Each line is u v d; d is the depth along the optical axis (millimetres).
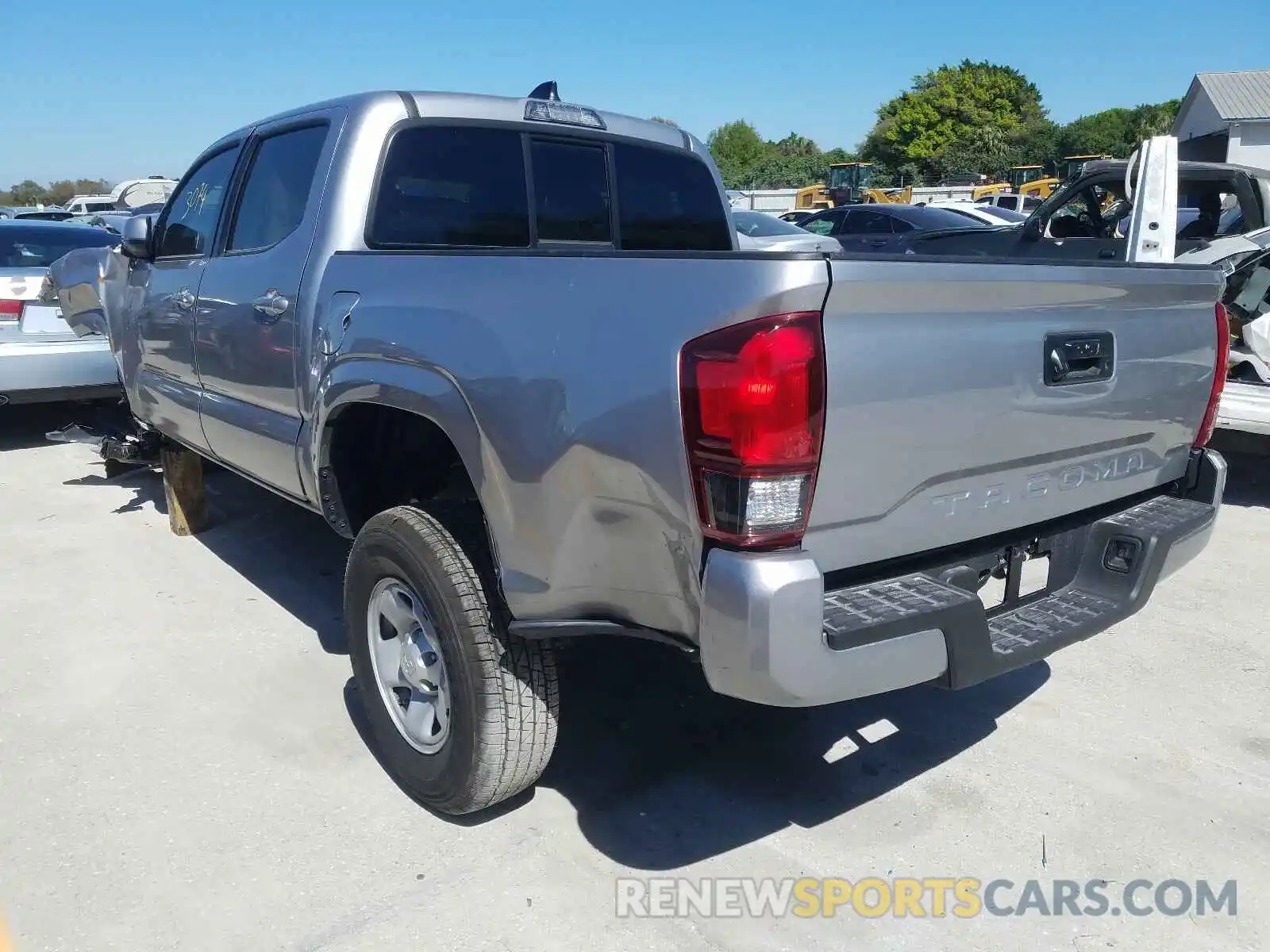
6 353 6719
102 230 8695
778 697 2137
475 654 2695
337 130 3547
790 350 2072
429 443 3479
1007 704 3738
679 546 2230
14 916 2576
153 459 5602
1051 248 8305
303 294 3420
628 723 3553
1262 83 33750
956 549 2621
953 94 81688
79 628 4316
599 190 4188
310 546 5383
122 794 3104
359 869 2768
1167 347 3000
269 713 3605
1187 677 3965
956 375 2383
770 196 39469
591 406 2318
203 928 2539
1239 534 5812
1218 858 2850
